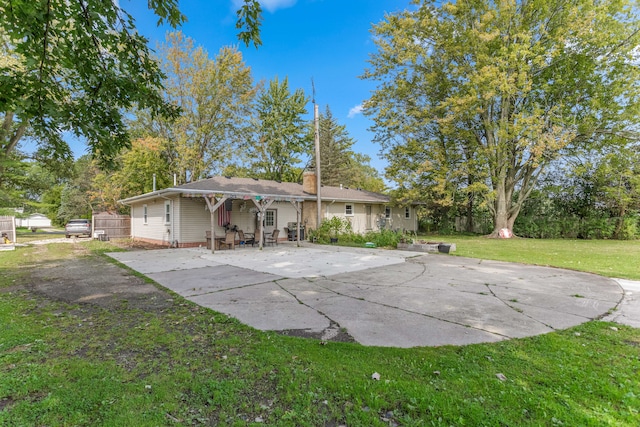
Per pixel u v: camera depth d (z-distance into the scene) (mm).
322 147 34438
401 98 19688
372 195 22719
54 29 3371
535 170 18891
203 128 24750
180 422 2164
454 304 5020
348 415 2234
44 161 16344
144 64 4184
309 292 5824
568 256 10727
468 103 15852
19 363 2971
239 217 15742
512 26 16594
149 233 17172
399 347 3389
